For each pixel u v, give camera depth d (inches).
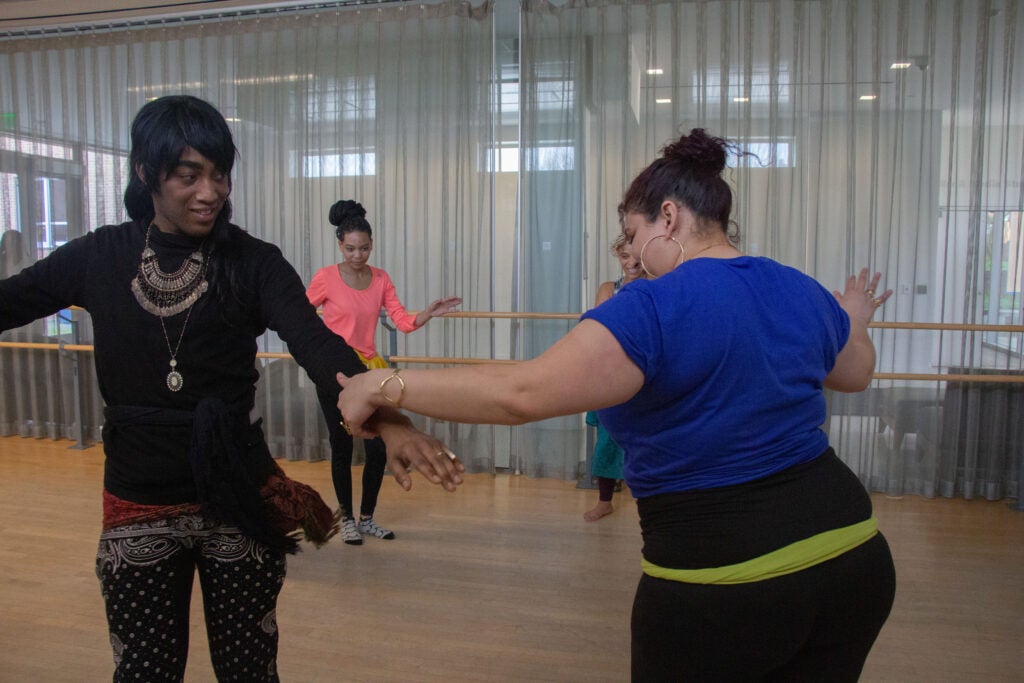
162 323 50.4
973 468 157.2
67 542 129.1
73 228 195.0
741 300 40.9
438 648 93.9
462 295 174.7
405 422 48.8
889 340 158.2
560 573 117.6
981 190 152.9
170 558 51.4
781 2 156.9
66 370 200.1
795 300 43.4
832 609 40.8
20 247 197.0
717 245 45.9
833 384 51.2
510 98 170.7
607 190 165.5
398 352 179.3
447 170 173.2
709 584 39.9
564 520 143.1
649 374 38.9
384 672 88.2
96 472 171.9
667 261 46.5
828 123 157.2
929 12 151.0
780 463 40.7
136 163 48.3
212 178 48.3
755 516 39.8
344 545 129.4
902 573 118.3
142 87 187.5
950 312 156.1
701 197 45.5
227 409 51.3
